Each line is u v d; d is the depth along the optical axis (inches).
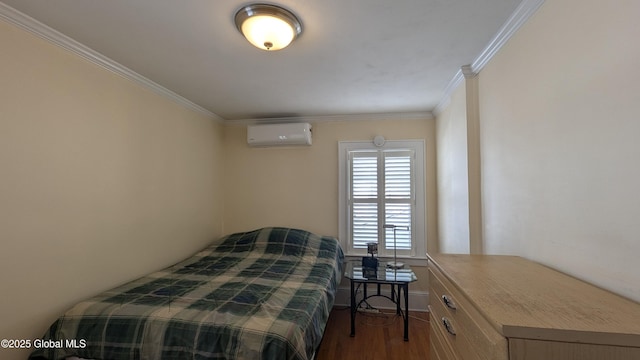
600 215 39.3
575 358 26.8
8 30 57.3
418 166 131.8
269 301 69.4
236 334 54.7
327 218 136.8
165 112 103.4
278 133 134.5
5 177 56.7
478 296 35.9
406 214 131.6
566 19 46.0
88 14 57.8
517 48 61.1
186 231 115.0
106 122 79.1
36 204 62.0
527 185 57.4
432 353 58.1
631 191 34.7
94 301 68.4
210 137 133.7
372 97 110.5
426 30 64.1
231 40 68.2
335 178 136.9
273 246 120.8
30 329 60.6
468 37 67.1
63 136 67.7
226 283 83.4
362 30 63.9
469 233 82.9
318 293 77.4
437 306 53.8
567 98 45.8
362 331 107.3
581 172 42.8
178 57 77.0
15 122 58.4
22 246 59.4
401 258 130.7
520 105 60.0
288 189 140.3
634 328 27.1
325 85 98.0
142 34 65.5
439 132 122.7
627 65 35.1
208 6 55.4
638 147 33.8
